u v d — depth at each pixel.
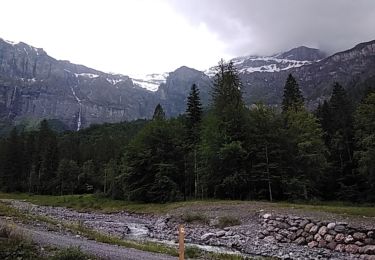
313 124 65.56
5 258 13.98
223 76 66.94
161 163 68.50
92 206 69.31
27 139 131.25
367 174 60.31
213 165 61.56
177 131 75.19
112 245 20.97
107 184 97.06
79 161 131.75
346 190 68.69
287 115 69.00
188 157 70.69
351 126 76.88
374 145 59.03
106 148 134.62
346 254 25.62
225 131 61.78
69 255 14.61
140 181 70.00
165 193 66.31
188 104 76.00
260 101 67.44
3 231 17.50
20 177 120.69
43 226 25.84
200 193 65.25
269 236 31.53
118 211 60.88
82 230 26.48
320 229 29.44
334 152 75.19
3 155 119.44
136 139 73.31
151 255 18.53
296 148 63.66
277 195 61.22
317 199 61.53
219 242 29.34
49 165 118.25
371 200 64.50
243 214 39.00
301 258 23.69
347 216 31.92
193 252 21.23
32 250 15.68
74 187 112.00
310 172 63.16
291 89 87.06
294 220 32.44
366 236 27.14
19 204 69.88
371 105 61.56
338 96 88.69
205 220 39.34
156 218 48.66
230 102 65.25
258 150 61.59
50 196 102.31
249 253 25.23
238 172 59.94
